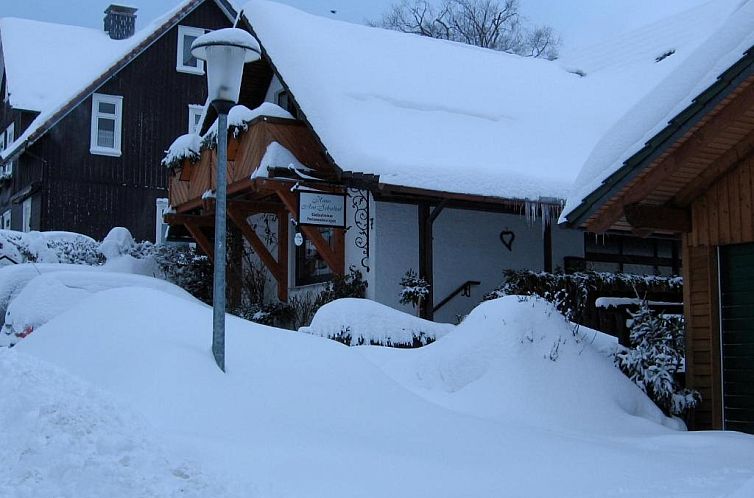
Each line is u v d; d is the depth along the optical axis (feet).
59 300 42.83
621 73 67.41
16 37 99.04
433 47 62.64
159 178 88.84
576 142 55.26
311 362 25.11
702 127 28.40
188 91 90.94
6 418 17.21
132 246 70.90
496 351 29.35
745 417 30.76
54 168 84.33
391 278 48.83
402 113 51.37
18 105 89.81
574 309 44.57
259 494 15.70
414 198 48.67
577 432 26.30
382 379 25.79
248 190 52.19
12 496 14.33
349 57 55.01
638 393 29.78
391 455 20.07
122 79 88.02
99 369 23.26
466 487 17.70
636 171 29.60
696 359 32.07
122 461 16.06
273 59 52.80
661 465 21.02
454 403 27.81
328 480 17.35
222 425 20.99
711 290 31.65
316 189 48.75
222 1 91.86
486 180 46.85
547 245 53.36
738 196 30.91
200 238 63.93
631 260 56.70
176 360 22.70
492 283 52.11
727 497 13.99
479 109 55.57
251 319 54.49
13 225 94.17
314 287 54.39
